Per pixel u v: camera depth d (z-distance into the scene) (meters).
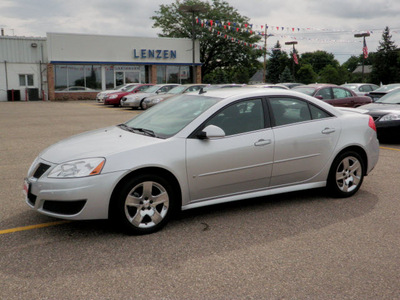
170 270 3.31
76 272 3.27
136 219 4.03
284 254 3.62
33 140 10.43
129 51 34.78
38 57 32.12
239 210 4.84
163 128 4.51
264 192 4.80
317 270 3.31
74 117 17.00
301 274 3.24
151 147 4.09
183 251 3.68
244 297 2.90
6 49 31.02
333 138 5.13
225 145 4.42
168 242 3.89
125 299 2.87
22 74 31.83
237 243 3.87
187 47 37.75
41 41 32.06
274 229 4.23
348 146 5.25
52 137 10.98
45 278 3.17
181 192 4.25
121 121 15.28
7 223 4.39
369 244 3.84
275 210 4.84
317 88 13.80
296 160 4.89
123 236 4.04
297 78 96.88
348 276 3.22
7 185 5.95
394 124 9.22
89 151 4.05
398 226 4.32
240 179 4.57
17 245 3.81
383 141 9.90
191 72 38.50
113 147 4.09
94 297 2.89
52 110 21.38
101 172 3.84
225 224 4.37
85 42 32.78
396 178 6.38
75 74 32.97
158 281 3.13
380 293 2.97
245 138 4.54
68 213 3.87
